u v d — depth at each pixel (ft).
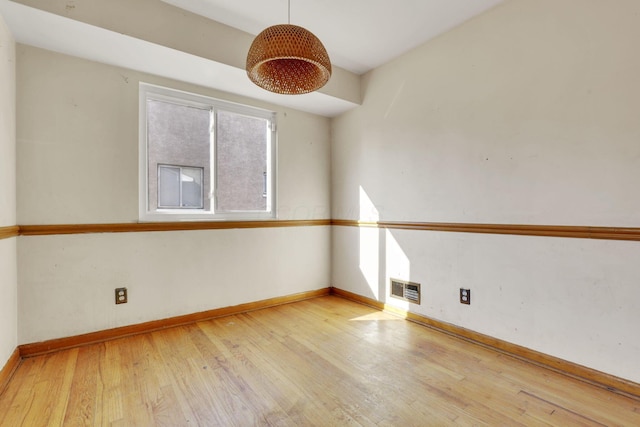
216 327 8.16
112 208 7.39
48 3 5.49
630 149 5.15
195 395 5.17
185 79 8.25
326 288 11.45
